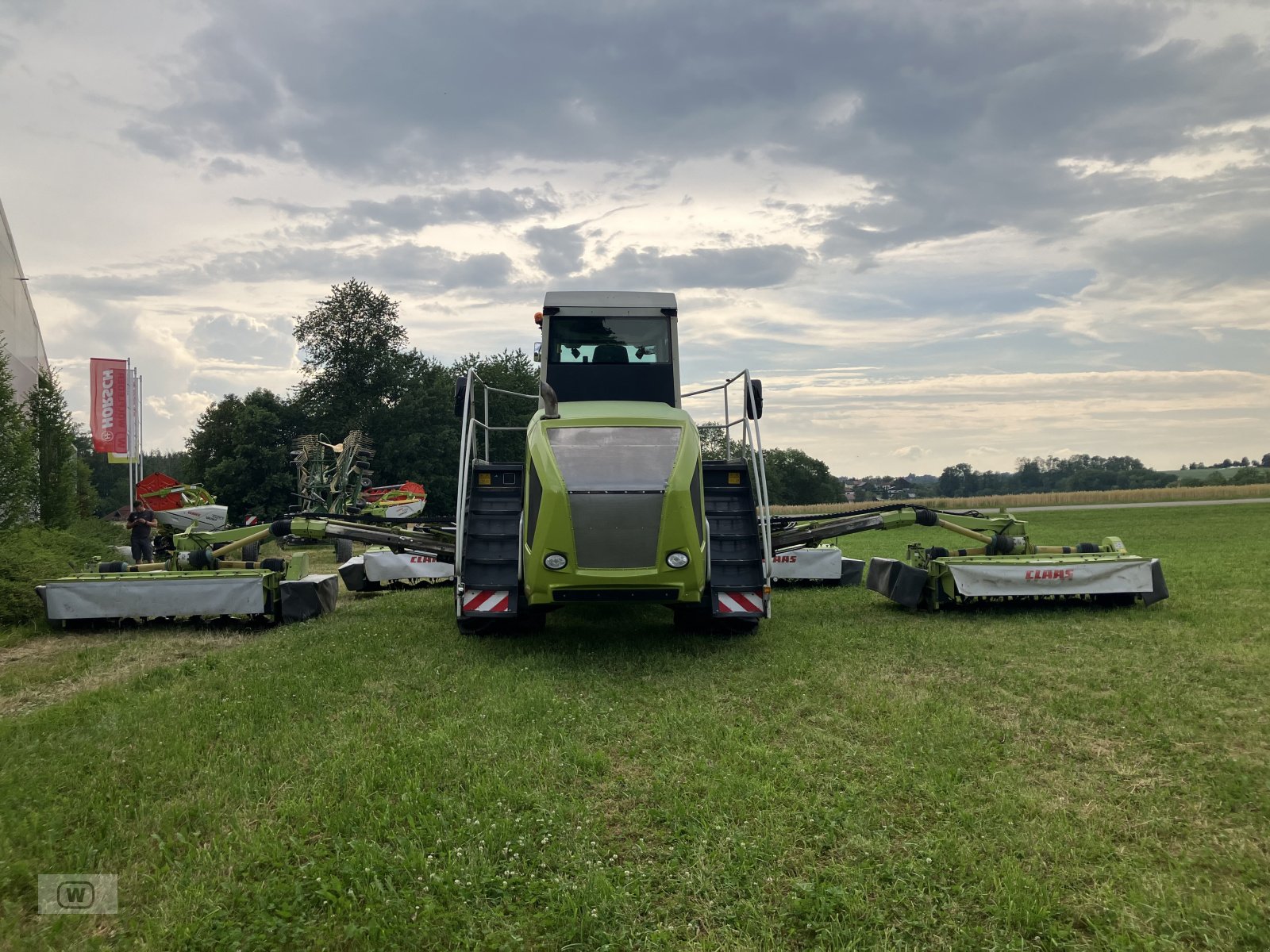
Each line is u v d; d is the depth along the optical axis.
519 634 9.53
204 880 3.81
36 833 4.23
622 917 3.54
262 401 50.00
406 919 3.50
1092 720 5.93
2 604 10.23
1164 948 3.24
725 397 11.38
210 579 9.97
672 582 8.19
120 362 25.86
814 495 101.94
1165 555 17.89
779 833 4.22
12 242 23.81
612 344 10.52
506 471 9.64
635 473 8.29
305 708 6.45
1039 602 10.95
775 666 7.79
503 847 4.09
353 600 12.88
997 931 3.39
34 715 6.29
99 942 3.34
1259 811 4.39
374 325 51.97
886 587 10.87
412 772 5.05
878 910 3.55
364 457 35.03
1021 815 4.40
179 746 5.47
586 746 5.63
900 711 6.21
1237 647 8.02
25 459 14.77
